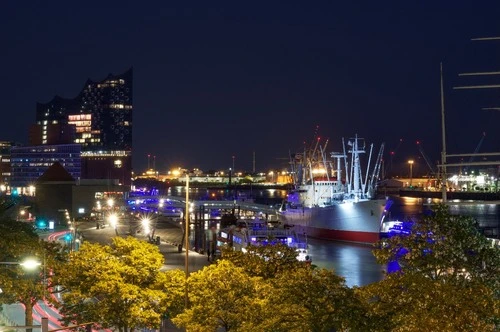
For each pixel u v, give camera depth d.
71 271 74.06
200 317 62.59
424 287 48.34
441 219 60.53
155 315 70.00
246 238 153.75
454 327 41.09
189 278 67.94
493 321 45.50
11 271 82.25
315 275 56.69
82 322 71.62
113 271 71.81
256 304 59.31
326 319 50.94
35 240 90.94
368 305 51.59
